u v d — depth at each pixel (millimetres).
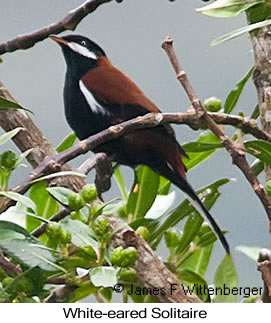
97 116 9953
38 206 7617
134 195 7727
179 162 9156
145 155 9375
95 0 7629
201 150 7602
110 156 9766
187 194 7531
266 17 7312
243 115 7988
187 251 7234
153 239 7391
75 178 7426
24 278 5641
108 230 5730
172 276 6680
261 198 6461
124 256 5566
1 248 5703
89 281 6059
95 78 10055
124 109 9820
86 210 5902
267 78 7695
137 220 7340
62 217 6793
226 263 6656
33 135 7844
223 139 6578
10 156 5812
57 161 6133
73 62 10250
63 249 5680
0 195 5699
